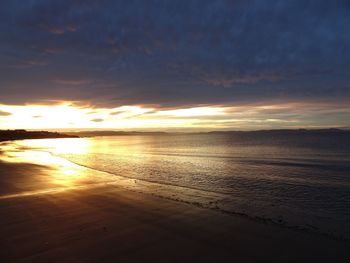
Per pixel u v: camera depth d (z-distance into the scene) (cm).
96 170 2405
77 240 754
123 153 5175
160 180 1938
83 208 1066
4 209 1046
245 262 638
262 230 845
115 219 936
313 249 710
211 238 777
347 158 3541
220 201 1298
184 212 1028
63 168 2464
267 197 1427
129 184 1652
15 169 2294
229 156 4131
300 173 2359
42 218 940
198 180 1972
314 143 7081
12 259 647
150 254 674
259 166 2873
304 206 1248
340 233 858
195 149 6075
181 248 709
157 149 6391
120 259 647
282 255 675
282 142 8031
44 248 704
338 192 1564
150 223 899
